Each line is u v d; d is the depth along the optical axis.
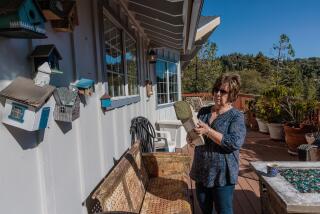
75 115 1.68
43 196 1.36
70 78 1.77
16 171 1.15
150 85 5.55
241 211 3.15
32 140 1.27
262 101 7.16
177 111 1.93
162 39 4.94
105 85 2.58
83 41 2.04
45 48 1.30
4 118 1.07
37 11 1.12
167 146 4.72
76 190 1.80
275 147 6.11
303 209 1.92
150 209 2.32
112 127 2.85
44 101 1.17
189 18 2.88
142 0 2.42
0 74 1.08
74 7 1.59
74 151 1.79
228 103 2.07
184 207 2.33
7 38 1.12
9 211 1.09
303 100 6.12
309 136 4.75
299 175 2.53
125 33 3.66
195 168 2.17
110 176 1.95
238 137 1.93
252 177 4.16
